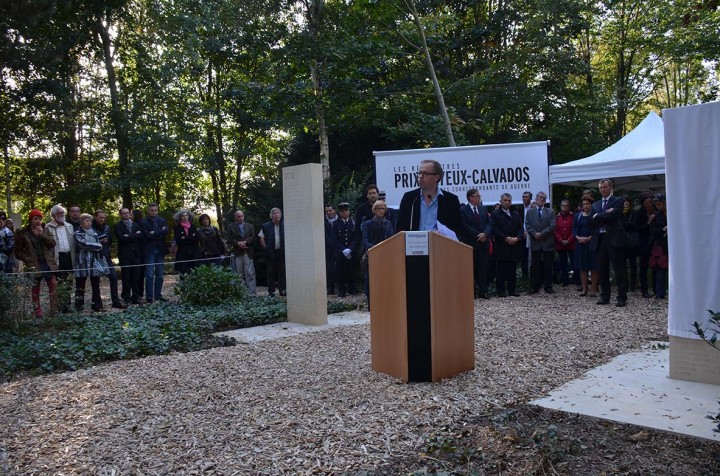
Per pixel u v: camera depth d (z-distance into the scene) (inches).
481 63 885.2
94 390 202.8
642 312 349.7
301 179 353.1
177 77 940.6
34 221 392.8
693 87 1148.5
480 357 229.5
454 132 730.8
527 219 470.3
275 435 152.3
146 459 141.3
